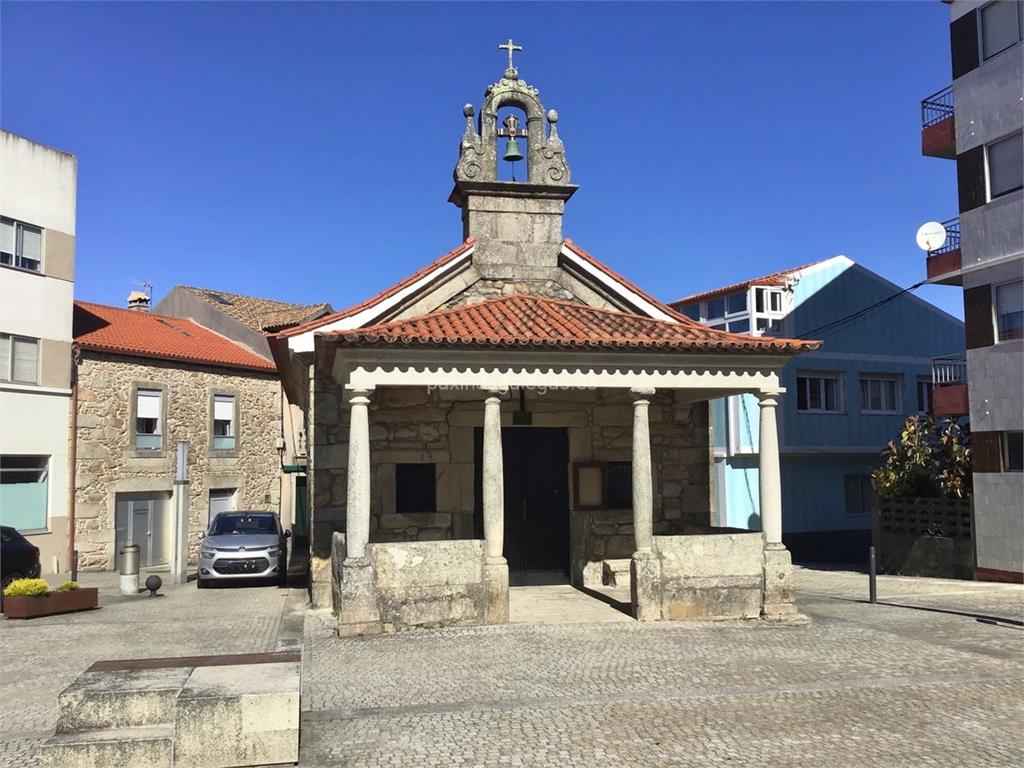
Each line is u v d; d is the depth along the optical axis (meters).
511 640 9.24
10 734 6.20
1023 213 15.50
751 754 5.58
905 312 24.62
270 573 16.56
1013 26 15.82
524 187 13.30
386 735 6.04
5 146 20.97
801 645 9.00
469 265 13.05
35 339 21.56
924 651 8.70
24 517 21.25
